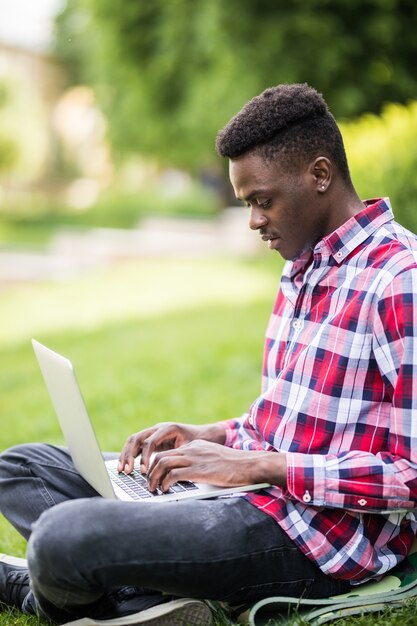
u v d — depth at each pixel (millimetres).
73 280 14508
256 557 2232
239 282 12812
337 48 10500
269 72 10867
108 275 14891
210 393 6203
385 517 2361
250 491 2336
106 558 2082
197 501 2254
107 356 8094
